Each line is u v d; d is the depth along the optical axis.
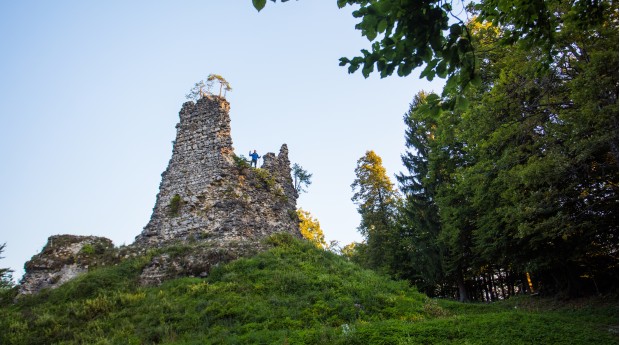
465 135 15.45
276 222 22.88
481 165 14.97
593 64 10.15
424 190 29.19
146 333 11.53
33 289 17.66
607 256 17.30
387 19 4.42
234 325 11.45
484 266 25.22
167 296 14.36
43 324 13.04
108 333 11.92
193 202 21.30
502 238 17.23
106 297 14.41
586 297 17.09
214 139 23.00
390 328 9.95
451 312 13.41
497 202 16.52
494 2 5.90
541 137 12.52
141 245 20.31
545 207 12.43
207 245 18.59
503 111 13.44
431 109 5.31
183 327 11.67
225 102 24.50
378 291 14.24
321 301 12.84
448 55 4.76
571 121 10.70
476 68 4.98
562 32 10.68
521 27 5.75
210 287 14.59
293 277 15.00
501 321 10.27
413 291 14.98
